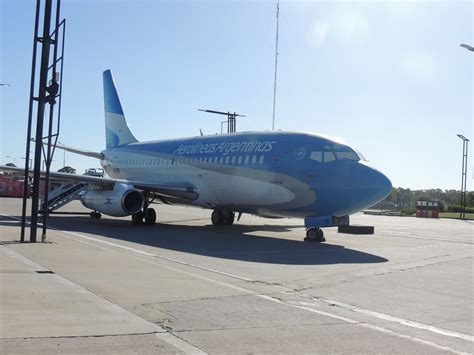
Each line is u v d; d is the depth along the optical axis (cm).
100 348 520
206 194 2225
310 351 545
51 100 1464
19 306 667
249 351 537
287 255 1395
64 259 1102
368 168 1733
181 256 1301
